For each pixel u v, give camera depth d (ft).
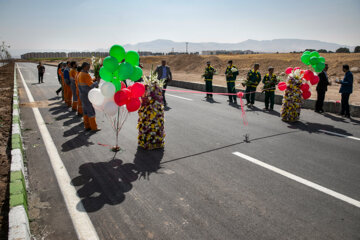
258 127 24.43
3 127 23.80
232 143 19.84
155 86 17.87
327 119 27.48
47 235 9.71
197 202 11.84
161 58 147.95
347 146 19.16
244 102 37.99
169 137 21.34
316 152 17.98
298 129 23.68
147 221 10.52
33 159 16.71
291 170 15.15
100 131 22.94
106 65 15.90
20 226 9.15
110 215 10.93
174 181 13.82
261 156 17.25
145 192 12.72
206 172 14.88
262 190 12.89
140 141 18.58
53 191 12.83
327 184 13.51
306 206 11.53
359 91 47.26
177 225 10.25
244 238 9.50
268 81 31.48
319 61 25.20
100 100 17.30
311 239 9.48
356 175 14.53
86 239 9.52
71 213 11.05
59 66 40.06
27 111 30.94
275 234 9.73
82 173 14.76
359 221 10.53
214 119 27.61
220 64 102.32
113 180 13.96
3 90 51.55
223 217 10.75
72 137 21.21
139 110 18.38
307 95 26.04
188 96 43.80
